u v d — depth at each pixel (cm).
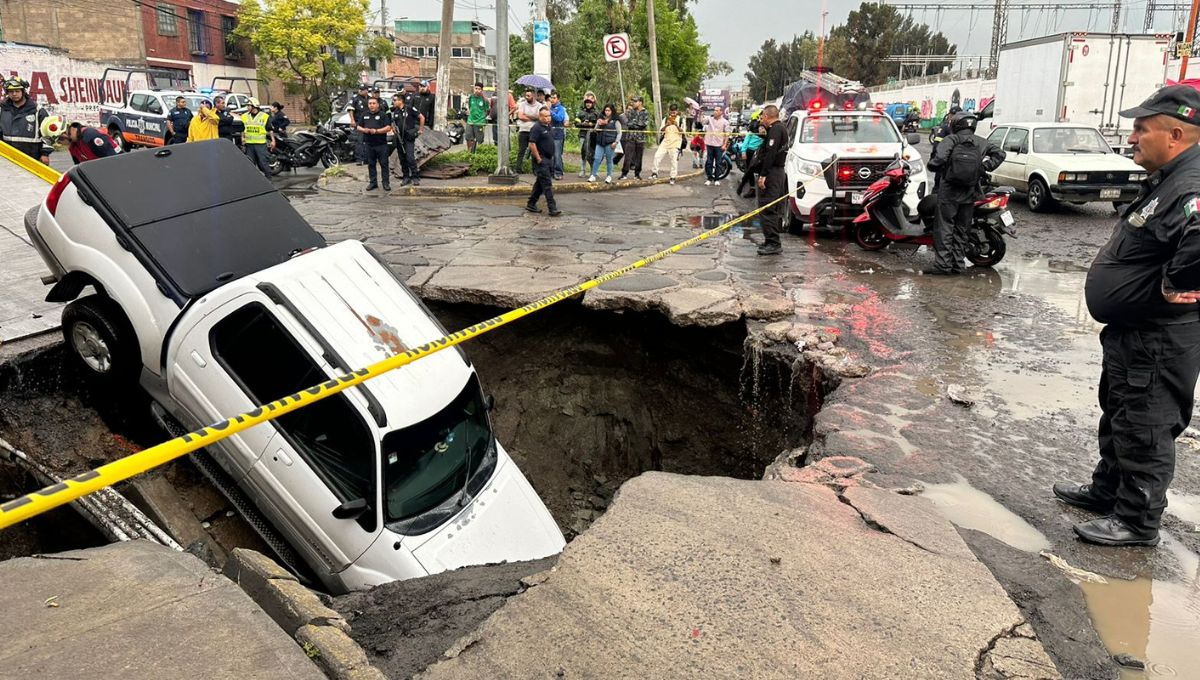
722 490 374
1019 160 1488
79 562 274
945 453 461
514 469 573
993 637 277
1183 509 403
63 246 559
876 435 486
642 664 255
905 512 364
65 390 603
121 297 533
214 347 506
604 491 856
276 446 495
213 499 573
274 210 609
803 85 2377
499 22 1556
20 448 555
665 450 838
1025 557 348
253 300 497
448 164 1759
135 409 621
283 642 236
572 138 2472
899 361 627
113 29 3531
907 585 303
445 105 2078
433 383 520
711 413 796
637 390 850
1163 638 301
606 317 837
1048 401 547
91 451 579
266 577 275
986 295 834
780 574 305
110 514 484
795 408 656
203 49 4012
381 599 314
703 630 271
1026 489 419
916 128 3116
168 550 288
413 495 494
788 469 439
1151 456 353
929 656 264
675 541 326
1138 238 328
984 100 3634
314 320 497
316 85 4147
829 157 1123
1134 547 363
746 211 1388
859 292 834
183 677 218
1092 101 1786
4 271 722
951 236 913
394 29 6906
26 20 3450
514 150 1895
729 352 760
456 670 252
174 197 571
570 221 1236
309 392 268
